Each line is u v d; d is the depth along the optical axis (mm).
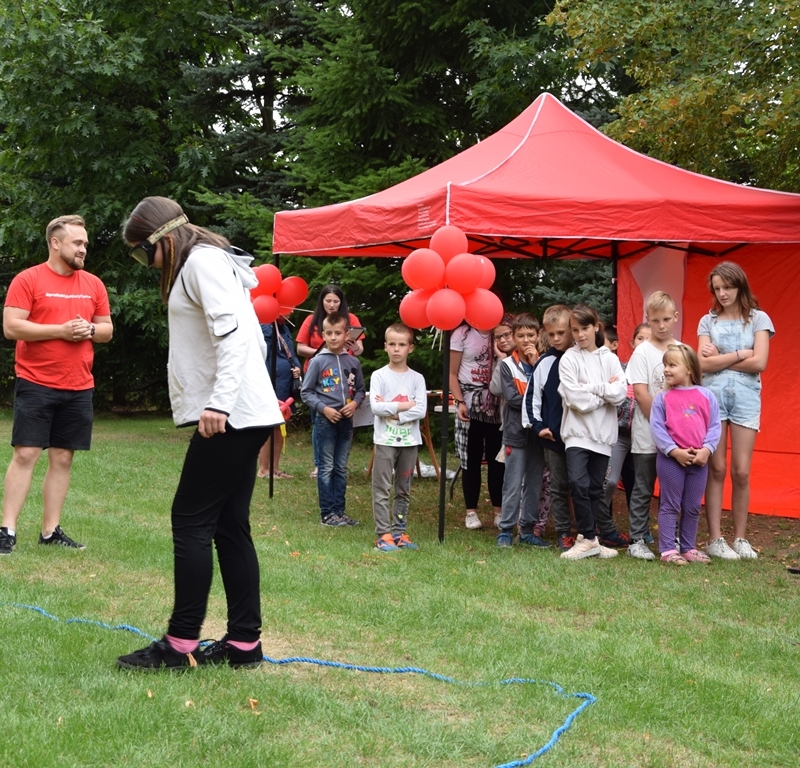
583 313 6117
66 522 6461
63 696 3213
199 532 3486
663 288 8789
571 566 5855
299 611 4508
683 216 6715
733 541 6793
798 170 9930
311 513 7637
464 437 7223
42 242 17188
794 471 8062
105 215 15992
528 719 3264
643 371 6418
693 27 9555
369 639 4141
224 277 3383
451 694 3469
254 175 15930
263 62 15250
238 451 3422
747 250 8266
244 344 3355
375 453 6309
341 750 2902
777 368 8109
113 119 16359
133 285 16641
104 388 18797
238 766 2729
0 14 15258
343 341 7164
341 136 12852
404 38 12539
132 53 15703
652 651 4086
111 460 10250
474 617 4520
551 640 4207
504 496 6520
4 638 3797
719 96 8977
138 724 2959
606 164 7445
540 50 12180
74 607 4379
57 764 2664
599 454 6227
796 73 8719
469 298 6367
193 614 3506
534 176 7035
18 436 5535
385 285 12266
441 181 7242
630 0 9398
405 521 6383
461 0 12039
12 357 19469
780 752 3133
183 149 15781
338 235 7434
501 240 9148
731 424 6465
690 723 3301
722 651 4273
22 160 17125
